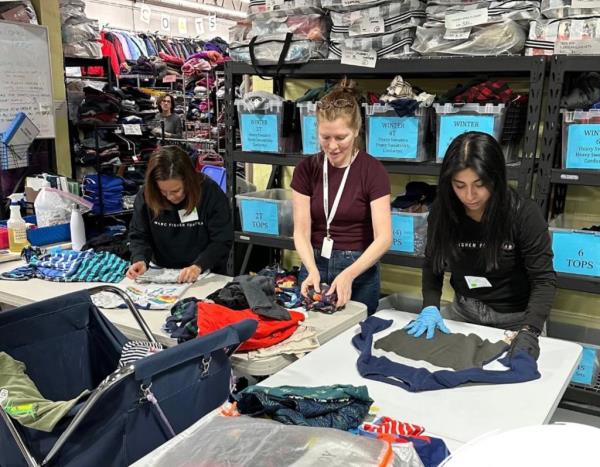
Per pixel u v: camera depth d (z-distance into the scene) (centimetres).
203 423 106
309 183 216
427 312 177
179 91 763
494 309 193
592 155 233
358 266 195
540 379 143
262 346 164
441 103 254
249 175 391
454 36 253
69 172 456
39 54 375
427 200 292
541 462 73
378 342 164
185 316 178
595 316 287
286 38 290
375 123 271
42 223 313
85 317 175
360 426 117
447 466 77
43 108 382
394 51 270
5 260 272
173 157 235
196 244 254
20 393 135
